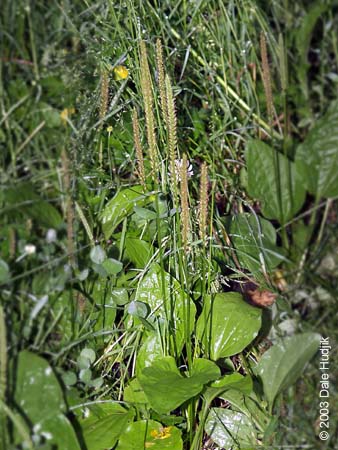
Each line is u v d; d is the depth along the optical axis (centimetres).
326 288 80
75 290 74
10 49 67
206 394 73
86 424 73
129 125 85
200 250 83
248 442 79
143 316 77
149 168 85
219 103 92
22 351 68
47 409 68
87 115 76
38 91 69
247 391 72
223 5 88
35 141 69
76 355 75
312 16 79
